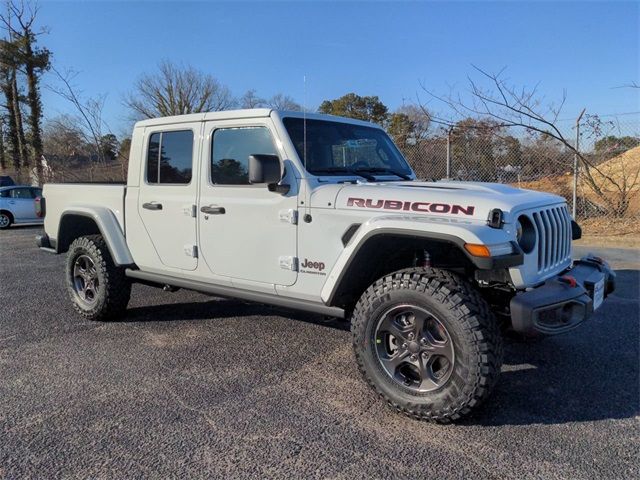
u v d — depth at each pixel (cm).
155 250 459
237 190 393
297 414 317
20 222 1653
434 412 298
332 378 373
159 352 427
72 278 532
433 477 251
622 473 252
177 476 253
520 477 249
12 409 325
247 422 307
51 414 318
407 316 316
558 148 1052
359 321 326
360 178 400
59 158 2483
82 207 511
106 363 403
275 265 377
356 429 298
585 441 282
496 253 288
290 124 380
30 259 936
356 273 343
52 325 504
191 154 425
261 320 514
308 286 362
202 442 285
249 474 255
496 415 313
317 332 477
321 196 351
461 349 288
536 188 1077
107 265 495
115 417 314
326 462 264
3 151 3158
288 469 259
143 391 352
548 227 344
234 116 395
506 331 350
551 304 297
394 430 297
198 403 333
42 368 393
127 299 510
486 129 1080
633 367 386
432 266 340
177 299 600
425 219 308
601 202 1036
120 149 2011
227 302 584
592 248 866
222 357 415
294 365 398
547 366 389
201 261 424
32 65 2814
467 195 315
